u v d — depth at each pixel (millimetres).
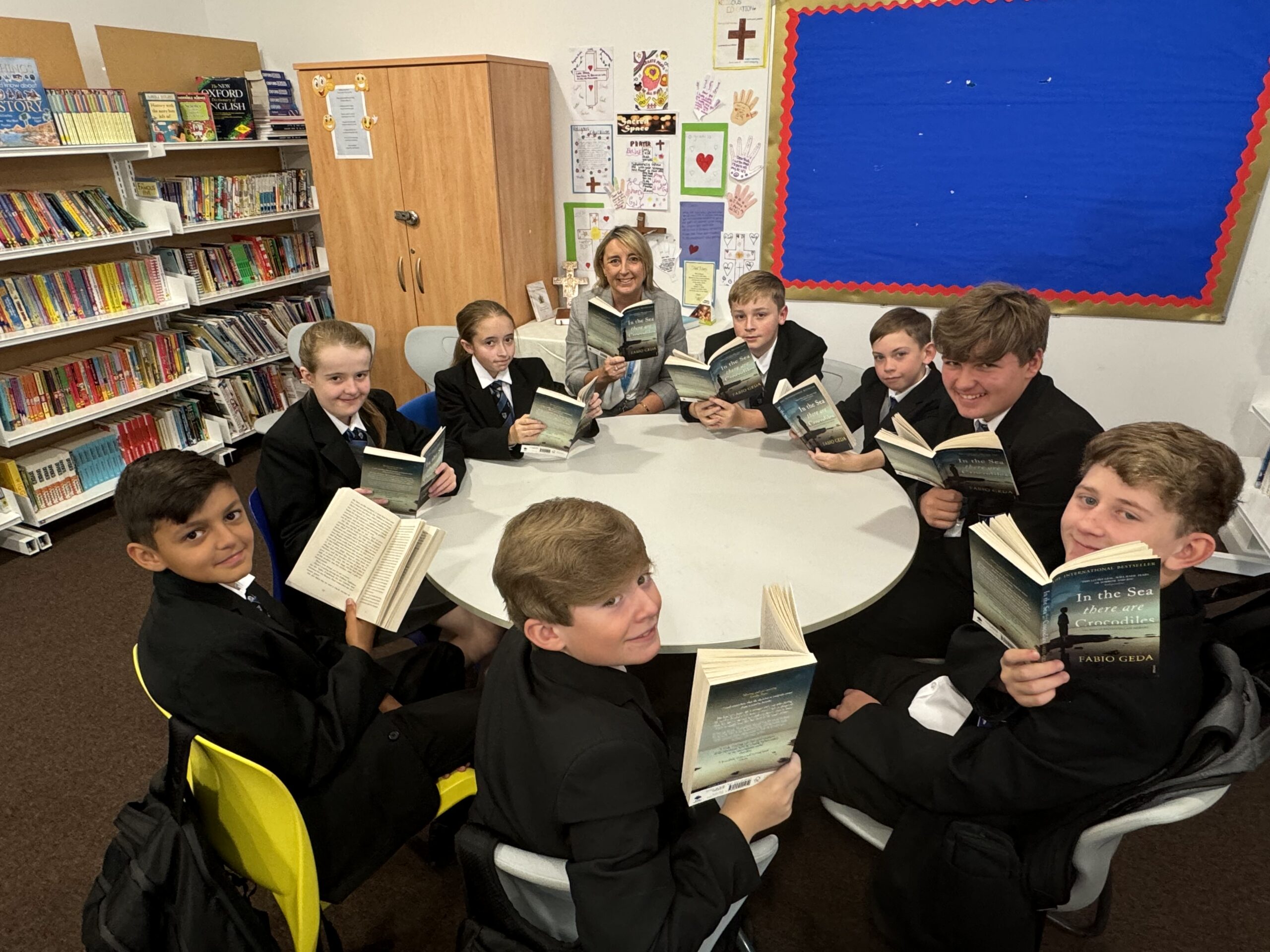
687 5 3205
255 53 3982
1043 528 1565
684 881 892
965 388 1592
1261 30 2590
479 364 2316
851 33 3020
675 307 2914
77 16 3459
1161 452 983
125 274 3375
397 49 3760
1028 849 1090
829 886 1671
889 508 1747
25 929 1604
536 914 994
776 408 2201
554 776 876
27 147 2855
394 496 1644
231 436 3941
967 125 3008
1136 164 2859
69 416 3207
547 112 3566
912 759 1181
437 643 1731
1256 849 1764
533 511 970
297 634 1446
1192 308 2949
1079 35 2775
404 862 1745
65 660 2475
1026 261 3113
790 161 3279
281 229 4430
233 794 1077
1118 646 963
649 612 953
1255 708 1058
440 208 3482
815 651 1880
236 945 1084
